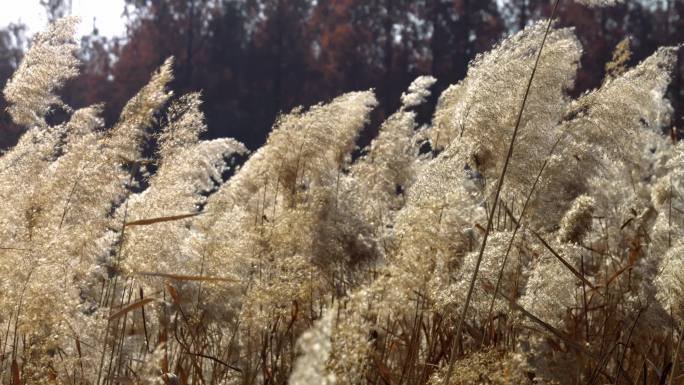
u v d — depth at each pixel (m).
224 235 4.57
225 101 42.78
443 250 3.82
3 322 3.77
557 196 4.17
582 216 3.88
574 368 3.79
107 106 38.16
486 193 4.25
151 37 42.91
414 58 43.66
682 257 3.53
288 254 4.38
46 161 4.50
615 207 5.45
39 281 3.44
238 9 45.38
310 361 1.43
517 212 4.40
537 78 3.93
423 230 3.77
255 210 5.41
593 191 5.29
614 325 4.34
